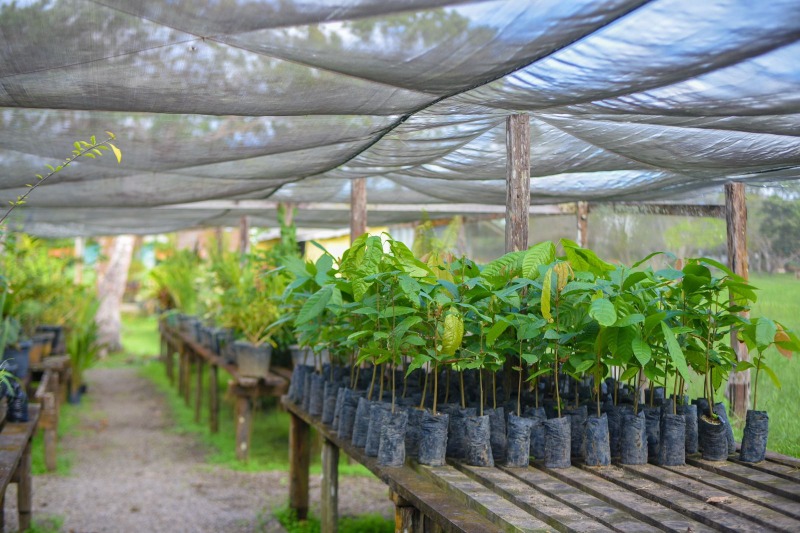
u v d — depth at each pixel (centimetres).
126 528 505
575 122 376
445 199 665
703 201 535
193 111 325
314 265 416
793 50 245
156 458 705
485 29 241
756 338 310
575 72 281
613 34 244
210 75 280
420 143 436
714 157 407
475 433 312
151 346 1688
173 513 538
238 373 678
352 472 650
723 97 293
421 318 323
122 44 251
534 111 357
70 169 457
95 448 743
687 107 310
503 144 447
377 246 333
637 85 289
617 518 239
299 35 248
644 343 298
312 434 726
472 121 388
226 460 691
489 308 328
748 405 453
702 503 252
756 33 234
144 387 1152
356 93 310
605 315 272
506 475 298
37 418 480
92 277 1520
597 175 512
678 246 556
